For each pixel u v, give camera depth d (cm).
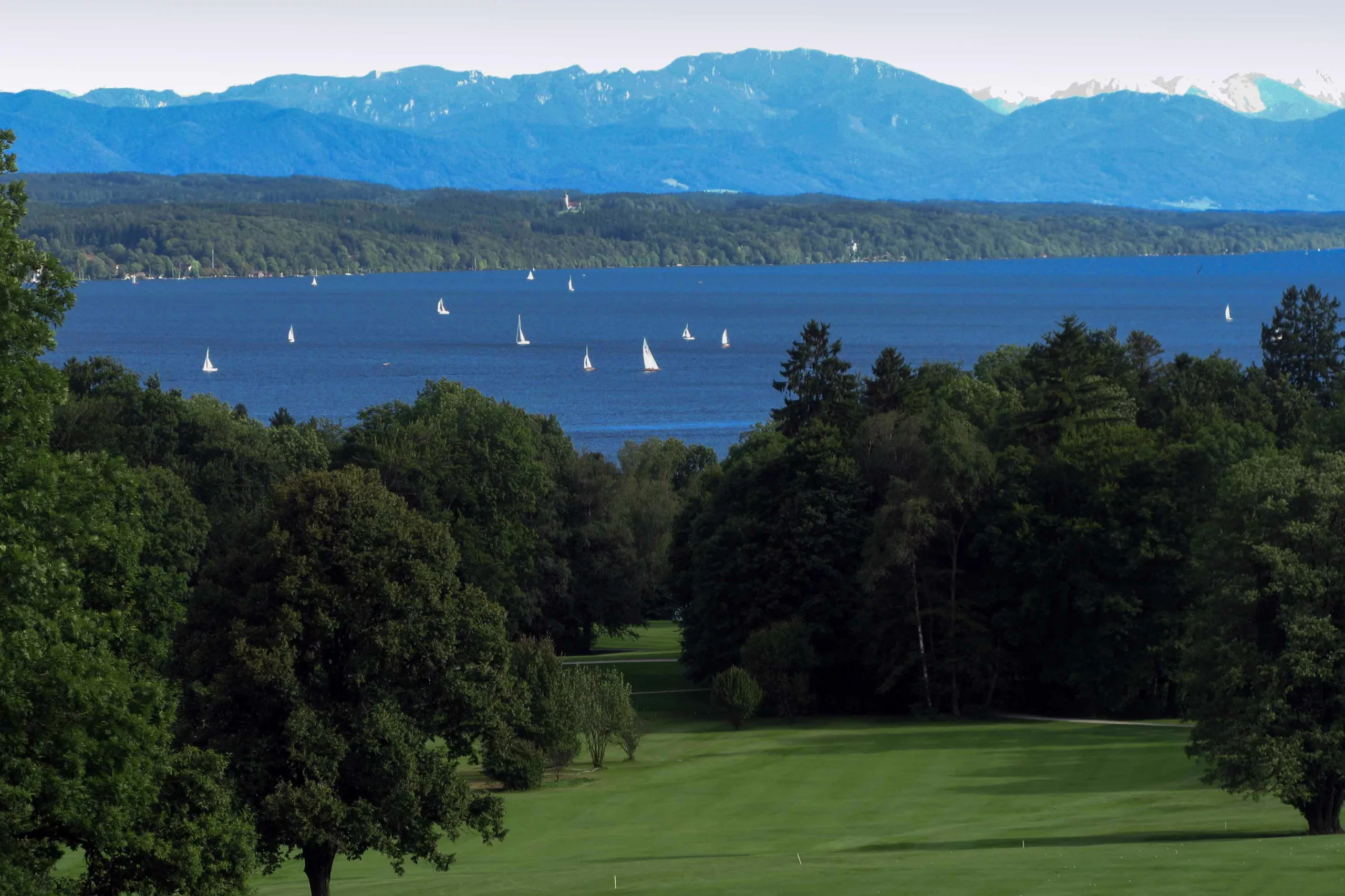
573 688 17588
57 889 7744
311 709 10119
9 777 7244
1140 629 19988
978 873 9744
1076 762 16462
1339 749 11362
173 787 8788
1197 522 19775
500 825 11150
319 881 10356
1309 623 11562
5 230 7819
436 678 10806
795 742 19312
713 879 10275
